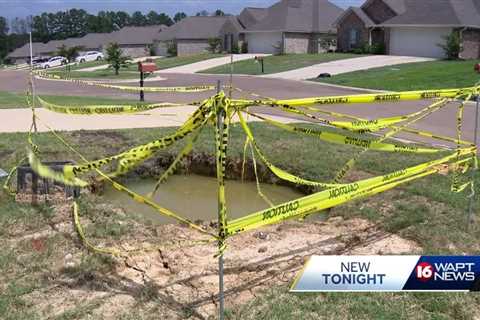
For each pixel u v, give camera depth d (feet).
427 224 19.10
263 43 165.27
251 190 26.86
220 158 12.16
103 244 17.04
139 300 13.89
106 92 73.92
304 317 13.23
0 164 26.45
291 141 32.68
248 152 29.35
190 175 29.58
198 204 24.64
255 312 13.44
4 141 31.35
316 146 31.50
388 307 13.69
